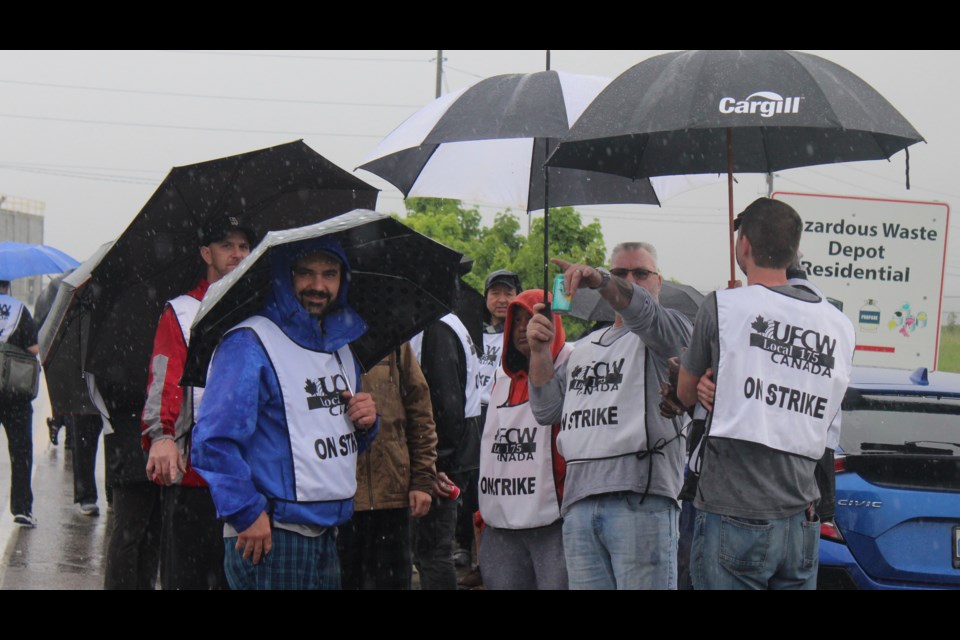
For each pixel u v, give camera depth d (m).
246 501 4.02
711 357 4.39
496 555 5.53
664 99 4.52
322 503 4.22
